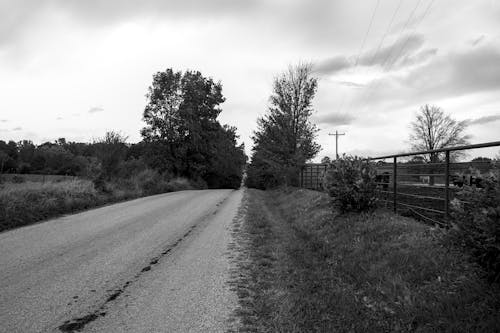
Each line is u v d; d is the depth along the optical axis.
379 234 7.90
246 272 6.85
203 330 4.39
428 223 8.46
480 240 4.27
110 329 4.39
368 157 11.47
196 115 50.62
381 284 5.80
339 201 10.63
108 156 26.48
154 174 34.28
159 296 5.51
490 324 3.80
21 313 4.85
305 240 10.37
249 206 18.75
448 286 4.92
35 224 12.23
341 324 4.72
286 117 26.77
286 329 4.47
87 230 11.07
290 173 28.17
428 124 50.09
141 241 9.50
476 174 4.54
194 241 9.59
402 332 4.42
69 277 6.39
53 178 22.28
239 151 78.00
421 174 9.00
